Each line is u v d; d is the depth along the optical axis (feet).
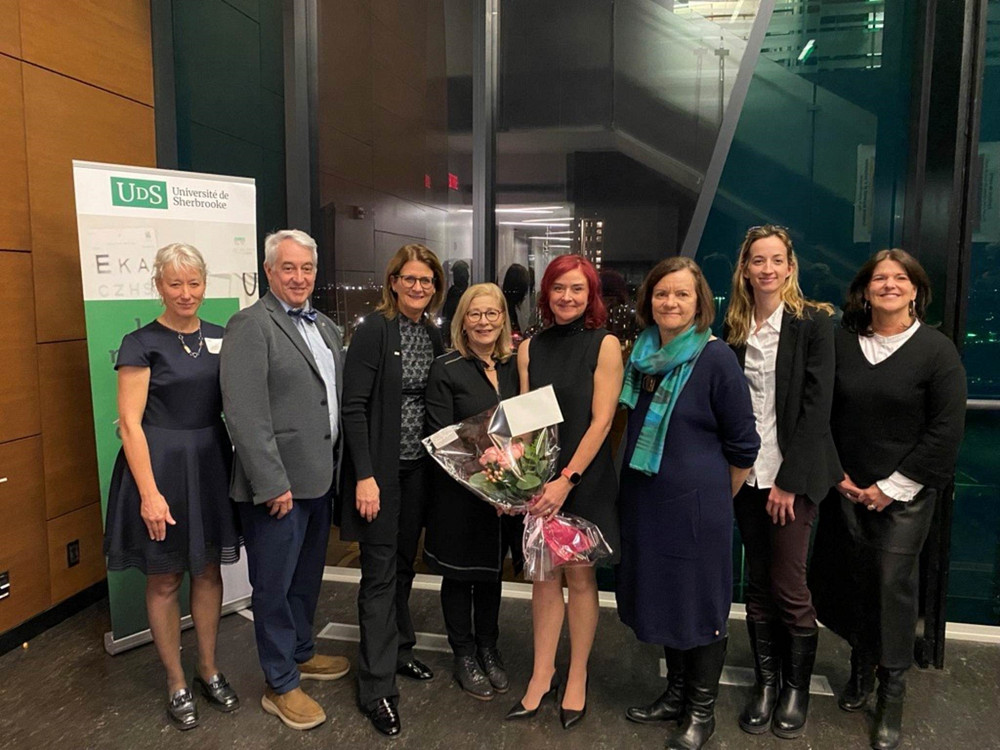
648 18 9.64
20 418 8.66
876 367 6.65
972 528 9.20
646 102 9.81
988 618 9.28
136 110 10.47
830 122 9.33
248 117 11.11
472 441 6.70
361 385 6.87
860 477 6.79
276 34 10.91
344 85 11.35
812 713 7.34
